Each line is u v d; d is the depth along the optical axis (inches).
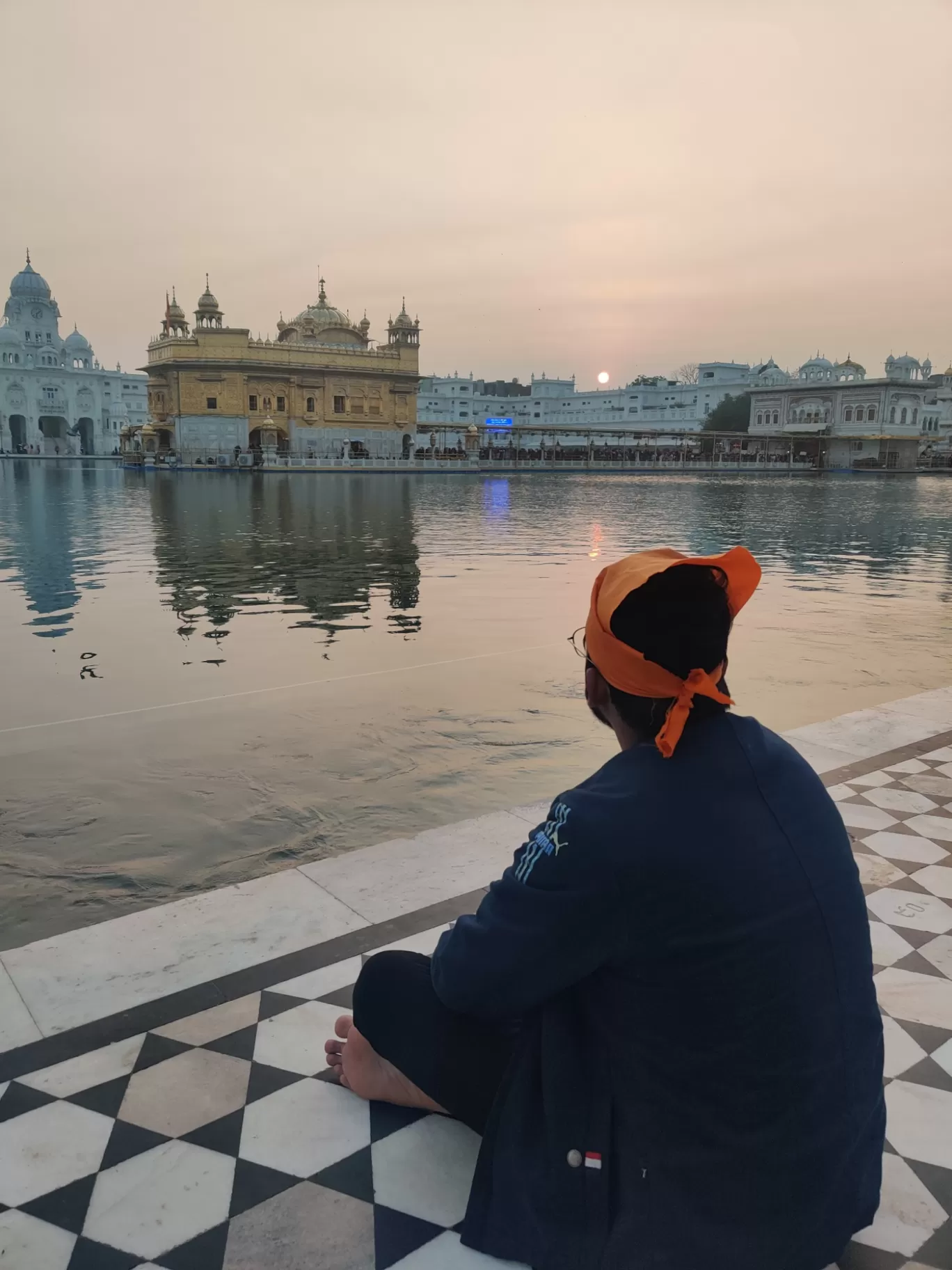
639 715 47.4
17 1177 63.6
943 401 4168.3
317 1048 78.3
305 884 108.7
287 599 366.6
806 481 2422.5
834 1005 44.1
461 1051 59.0
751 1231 44.6
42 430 4343.0
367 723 193.3
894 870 113.6
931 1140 68.2
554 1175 48.1
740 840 42.9
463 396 4584.2
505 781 161.5
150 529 720.3
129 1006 84.0
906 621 325.4
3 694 213.8
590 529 782.5
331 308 3046.3
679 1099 44.8
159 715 197.9
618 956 44.3
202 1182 63.3
